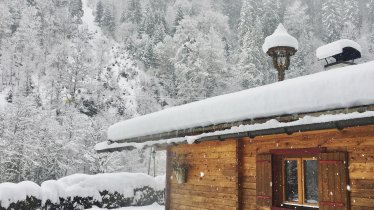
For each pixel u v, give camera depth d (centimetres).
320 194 578
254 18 7000
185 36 6078
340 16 7375
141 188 1438
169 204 927
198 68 5228
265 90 593
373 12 7725
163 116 826
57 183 1232
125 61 6512
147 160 3781
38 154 2580
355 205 534
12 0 7212
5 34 6412
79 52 4519
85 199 1282
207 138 702
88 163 3017
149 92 5691
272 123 563
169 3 10125
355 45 869
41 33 7025
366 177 525
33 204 1133
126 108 4734
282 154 663
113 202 1352
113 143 1007
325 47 894
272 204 655
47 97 4366
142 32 7738
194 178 852
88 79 4688
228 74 5609
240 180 725
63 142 2864
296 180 661
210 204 796
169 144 838
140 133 886
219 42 5894
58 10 8238
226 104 657
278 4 7962
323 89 500
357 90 457
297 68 5534
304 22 7550
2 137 2556
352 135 550
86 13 9631
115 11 10400
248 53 5316
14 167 2494
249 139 727
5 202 1058
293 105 533
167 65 6378
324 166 576
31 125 2725
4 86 5334
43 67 5966
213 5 9556
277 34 989
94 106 4462
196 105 741
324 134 590
